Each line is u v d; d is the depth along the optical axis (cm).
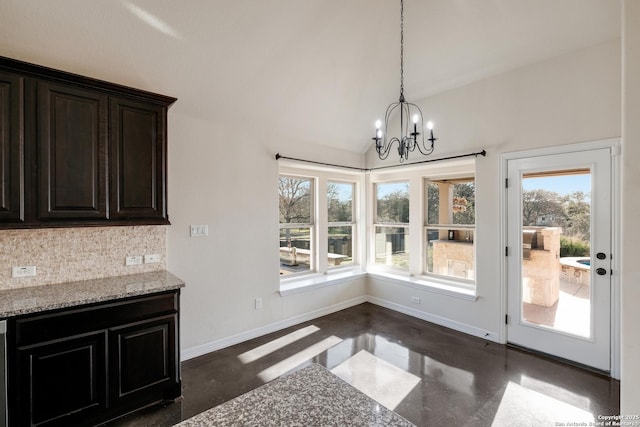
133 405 210
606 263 257
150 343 214
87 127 206
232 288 319
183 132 286
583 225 269
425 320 386
